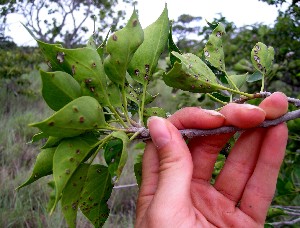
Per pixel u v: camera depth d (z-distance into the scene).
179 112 0.16
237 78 0.19
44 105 1.15
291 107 0.31
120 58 0.14
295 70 0.48
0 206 0.56
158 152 0.16
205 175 0.19
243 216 0.19
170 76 0.14
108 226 0.55
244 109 0.15
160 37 0.15
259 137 0.19
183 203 0.16
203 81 0.14
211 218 0.19
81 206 0.15
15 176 0.65
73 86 0.13
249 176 0.19
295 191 0.27
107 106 0.14
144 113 0.17
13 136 0.80
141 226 0.16
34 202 0.60
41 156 0.14
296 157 0.31
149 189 0.17
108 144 0.14
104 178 0.15
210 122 0.15
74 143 0.13
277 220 0.40
